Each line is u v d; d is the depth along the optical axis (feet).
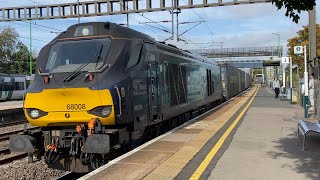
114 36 32.83
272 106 81.30
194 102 59.77
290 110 70.44
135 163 27.53
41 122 30.66
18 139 30.45
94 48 32.19
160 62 41.29
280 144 35.42
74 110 29.71
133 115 32.50
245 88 216.95
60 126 31.07
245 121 53.06
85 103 29.50
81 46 32.63
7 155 44.04
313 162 28.25
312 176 24.44
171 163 27.68
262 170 26.07
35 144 30.94
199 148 33.19
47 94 30.37
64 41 33.53
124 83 31.04
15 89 173.99
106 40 32.53
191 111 62.39
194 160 28.84
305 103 57.36
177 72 49.11
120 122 30.25
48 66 32.30
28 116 31.14
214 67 83.92
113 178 23.67
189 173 25.21
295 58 152.15
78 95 29.63
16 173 35.50
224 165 27.48
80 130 29.81
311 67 65.31
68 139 30.94
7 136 56.54
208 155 30.53
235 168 26.61
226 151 32.32
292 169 26.27
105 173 24.80
